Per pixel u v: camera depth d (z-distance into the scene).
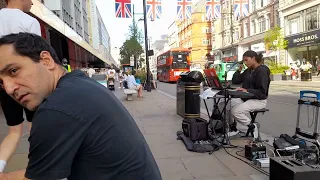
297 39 32.19
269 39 32.00
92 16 38.78
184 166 4.10
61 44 15.29
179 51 31.83
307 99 4.46
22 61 1.16
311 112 8.51
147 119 7.97
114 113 1.20
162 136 5.89
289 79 28.44
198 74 7.05
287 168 3.02
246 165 4.10
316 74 30.28
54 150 1.07
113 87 20.88
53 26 11.50
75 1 24.64
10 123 2.46
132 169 1.18
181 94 8.23
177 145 5.19
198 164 4.18
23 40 1.17
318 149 3.85
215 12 16.02
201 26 70.25
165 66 34.94
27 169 1.12
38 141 1.08
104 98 1.22
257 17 41.03
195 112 6.98
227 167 4.04
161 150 4.90
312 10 30.25
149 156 1.34
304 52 32.91
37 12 9.02
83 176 1.16
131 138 1.21
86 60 30.61
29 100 1.22
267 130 6.55
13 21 2.51
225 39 53.00
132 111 9.64
